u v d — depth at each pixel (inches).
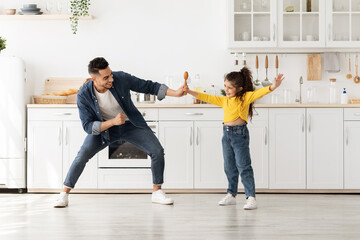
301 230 111.2
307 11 185.3
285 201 156.8
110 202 155.4
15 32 197.3
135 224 118.8
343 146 175.3
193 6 196.9
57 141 177.6
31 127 177.9
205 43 196.9
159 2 196.9
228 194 149.3
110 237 104.9
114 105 143.4
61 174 177.8
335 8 185.5
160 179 150.7
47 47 197.5
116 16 197.2
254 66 196.4
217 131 175.8
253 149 175.3
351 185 175.0
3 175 178.4
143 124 146.8
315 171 175.5
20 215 132.5
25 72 181.9
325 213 134.0
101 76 133.9
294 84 196.1
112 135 145.6
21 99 178.5
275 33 184.7
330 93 193.3
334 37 185.5
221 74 196.5
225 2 196.4
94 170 176.2
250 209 140.0
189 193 175.9
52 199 163.2
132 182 176.2
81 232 110.0
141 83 143.7
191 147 175.9
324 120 175.5
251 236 105.0
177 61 196.9
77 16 190.9
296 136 175.5
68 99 194.9
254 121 175.3
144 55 197.2
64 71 197.5
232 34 185.3
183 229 112.5
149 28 197.2
